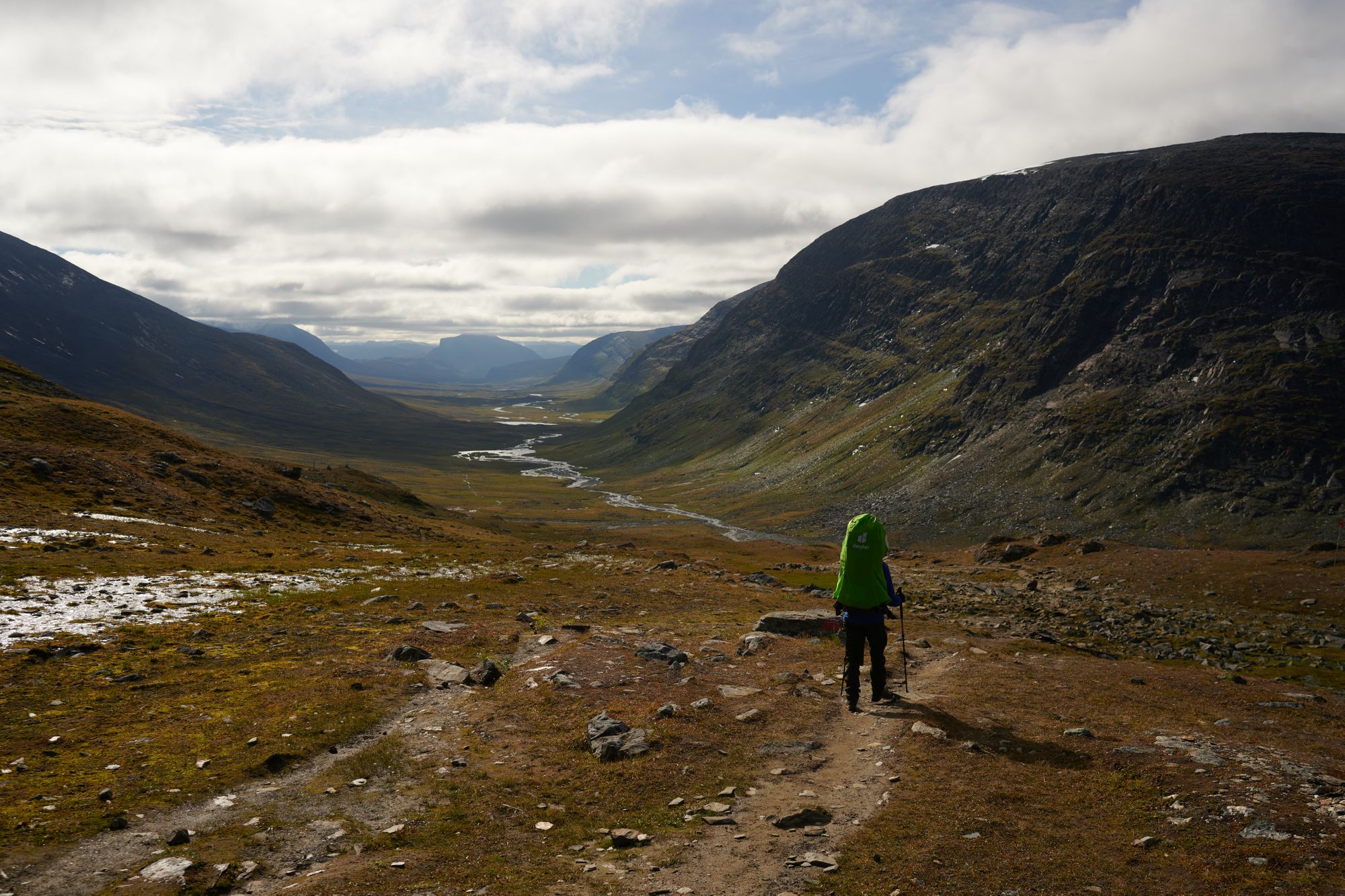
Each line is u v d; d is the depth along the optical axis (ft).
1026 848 29.60
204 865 31.01
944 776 37.40
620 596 132.05
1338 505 540.11
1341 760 38.42
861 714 49.73
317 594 119.03
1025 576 242.17
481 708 54.19
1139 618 173.06
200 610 101.04
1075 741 42.11
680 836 33.22
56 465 208.54
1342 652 148.15
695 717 48.91
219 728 50.70
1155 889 25.86
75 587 109.60
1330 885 24.86
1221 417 655.76
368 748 47.03
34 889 28.89
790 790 37.91
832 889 27.55
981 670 60.85
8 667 68.18
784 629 82.89
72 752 46.50
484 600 119.85
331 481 425.28
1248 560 233.96
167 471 246.06
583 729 48.11
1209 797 32.86
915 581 227.81
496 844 33.14
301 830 34.88
